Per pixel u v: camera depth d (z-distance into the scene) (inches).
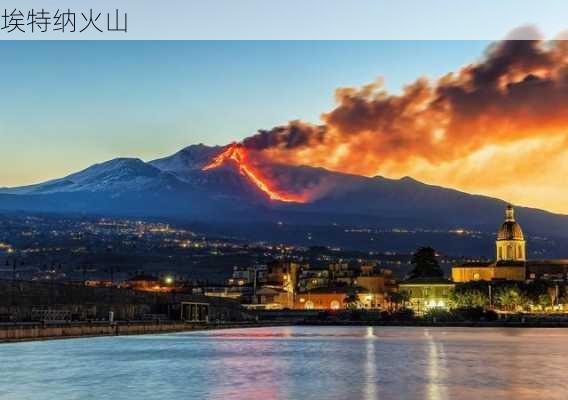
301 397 6574.8
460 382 7588.6
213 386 7283.5
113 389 7032.5
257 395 6702.8
